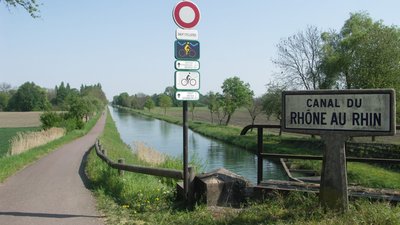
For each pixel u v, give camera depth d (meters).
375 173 20.47
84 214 7.68
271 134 46.12
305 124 5.75
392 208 5.22
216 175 7.18
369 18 38.59
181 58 7.10
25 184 11.81
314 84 40.38
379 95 5.29
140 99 175.62
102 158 15.40
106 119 85.12
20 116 94.50
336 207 5.43
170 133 55.59
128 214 7.48
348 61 34.44
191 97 7.20
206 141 44.69
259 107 60.16
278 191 6.45
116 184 10.26
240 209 6.54
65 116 49.44
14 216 7.58
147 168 9.68
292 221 5.38
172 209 7.41
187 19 7.09
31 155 19.84
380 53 31.75
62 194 10.02
